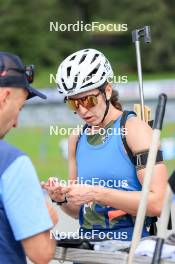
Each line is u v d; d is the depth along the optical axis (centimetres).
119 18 11962
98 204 761
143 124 748
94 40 11512
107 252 669
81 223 782
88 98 742
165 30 11675
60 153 3938
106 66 752
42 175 3197
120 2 12312
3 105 629
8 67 629
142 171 732
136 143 736
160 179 728
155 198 723
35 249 614
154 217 766
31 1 10519
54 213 653
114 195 727
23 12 10438
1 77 626
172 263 636
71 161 797
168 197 621
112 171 750
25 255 641
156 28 11638
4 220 615
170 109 5891
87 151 762
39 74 9344
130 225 756
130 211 733
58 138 4606
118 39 11662
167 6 11950
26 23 10425
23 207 605
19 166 608
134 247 644
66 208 802
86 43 11381
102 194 728
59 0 12206
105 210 759
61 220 1298
